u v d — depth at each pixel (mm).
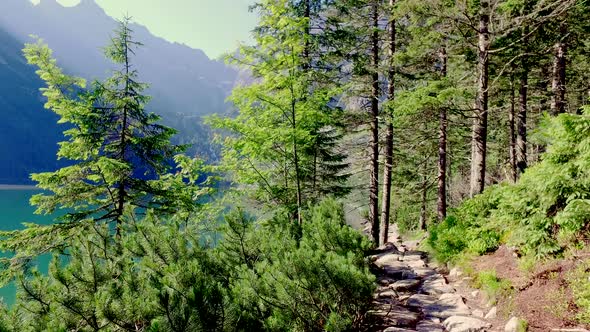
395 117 13516
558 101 14203
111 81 12633
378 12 14789
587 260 5355
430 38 13086
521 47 12953
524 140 16250
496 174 22781
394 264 9578
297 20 9070
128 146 12719
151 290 3738
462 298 6645
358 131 15375
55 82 11648
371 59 15250
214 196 13633
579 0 10383
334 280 4859
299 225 8375
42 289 4398
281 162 12859
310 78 10383
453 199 25188
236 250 6461
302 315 4945
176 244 5504
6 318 3873
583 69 16484
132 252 5457
